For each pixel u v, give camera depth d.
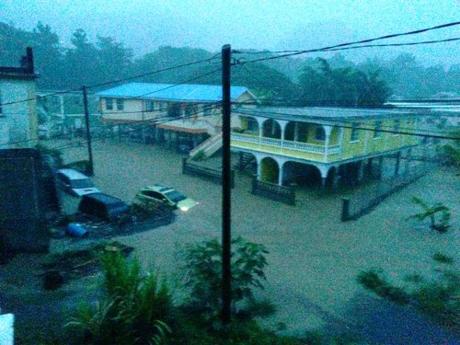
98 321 8.47
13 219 15.30
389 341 10.81
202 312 10.88
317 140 26.38
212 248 11.80
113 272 9.16
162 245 17.22
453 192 27.84
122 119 45.03
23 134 21.08
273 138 27.55
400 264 15.91
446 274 14.91
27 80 20.73
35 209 15.53
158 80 89.88
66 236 17.67
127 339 8.18
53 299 11.87
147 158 37.38
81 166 30.00
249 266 11.41
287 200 24.34
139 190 26.56
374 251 17.25
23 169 15.36
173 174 31.45
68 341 8.87
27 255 15.41
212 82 53.72
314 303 12.75
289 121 24.95
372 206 23.97
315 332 11.07
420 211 23.09
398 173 32.75
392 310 12.41
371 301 12.95
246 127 31.00
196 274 11.25
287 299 12.99
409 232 19.67
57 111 65.06
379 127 27.69
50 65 82.38
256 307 12.30
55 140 45.12
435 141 44.56
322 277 14.66
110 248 15.66
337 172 27.92
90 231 18.16
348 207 21.17
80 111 68.81
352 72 46.31
